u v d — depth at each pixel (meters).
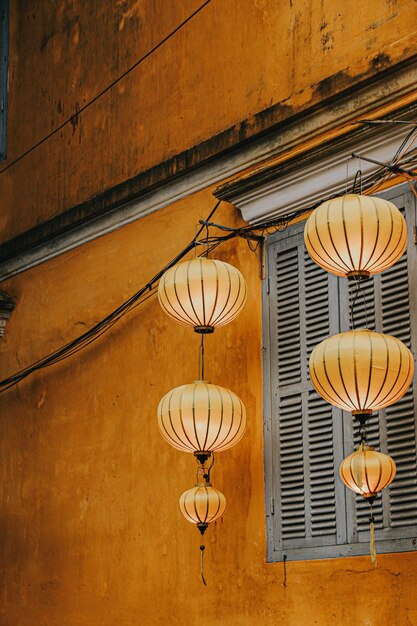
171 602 8.29
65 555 9.44
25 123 11.25
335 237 6.27
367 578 6.98
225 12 9.03
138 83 9.84
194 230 8.92
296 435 7.69
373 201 6.31
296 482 7.61
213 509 7.55
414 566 6.73
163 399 7.35
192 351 8.67
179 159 9.04
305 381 7.72
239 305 7.41
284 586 7.49
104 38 10.39
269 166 7.88
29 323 10.61
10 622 9.86
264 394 7.99
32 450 10.12
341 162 7.56
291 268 8.02
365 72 7.57
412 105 6.96
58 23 11.07
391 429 7.08
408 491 6.89
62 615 9.30
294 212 7.77
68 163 10.52
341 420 7.41
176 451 8.59
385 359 6.11
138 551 8.70
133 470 8.95
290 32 8.40
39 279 10.62
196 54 9.24
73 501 9.49
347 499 7.23
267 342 8.05
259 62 8.61
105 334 9.57
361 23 7.86
